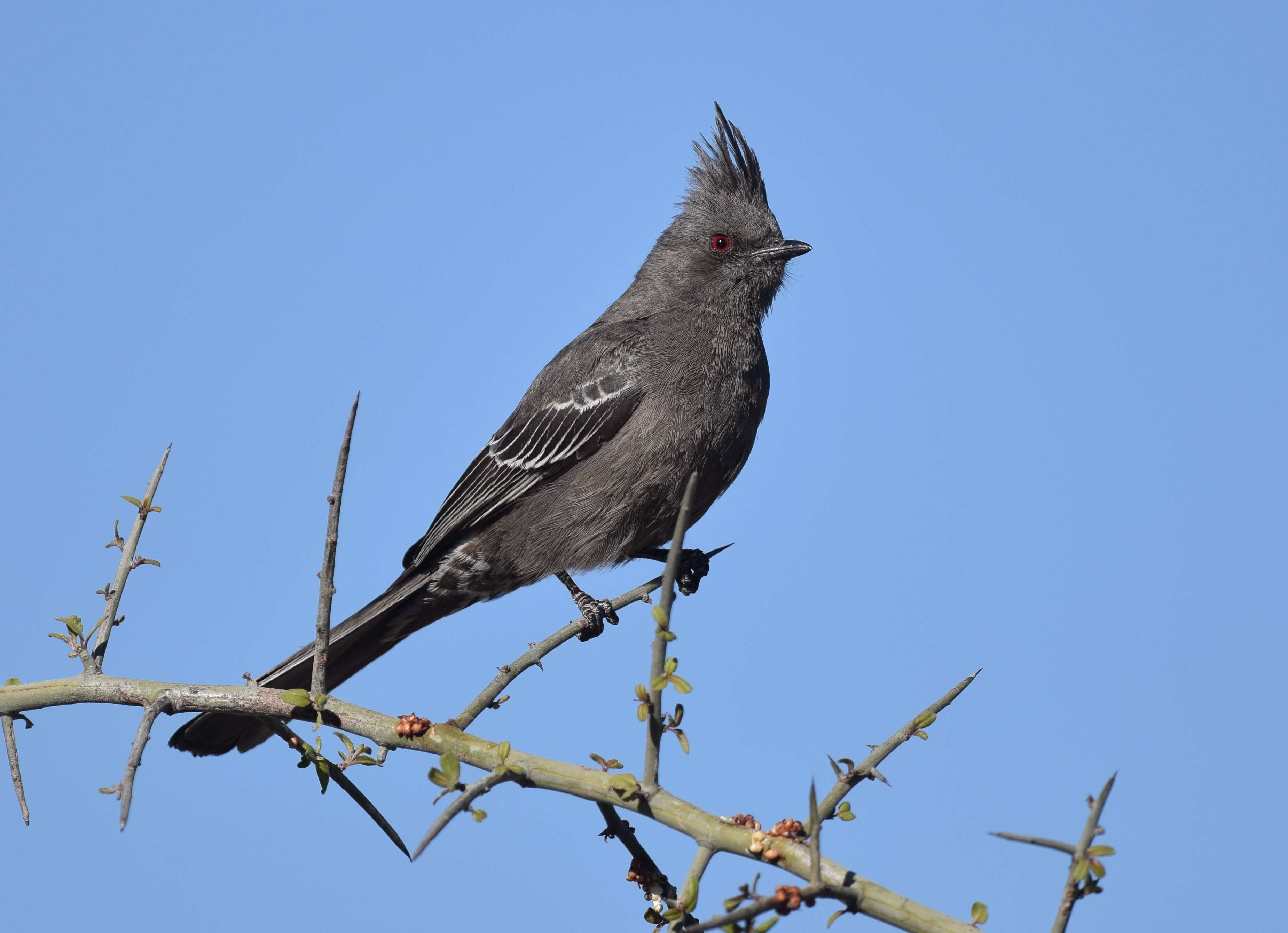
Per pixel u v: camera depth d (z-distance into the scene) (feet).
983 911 16.96
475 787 17.74
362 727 22.61
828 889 16.74
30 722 24.63
